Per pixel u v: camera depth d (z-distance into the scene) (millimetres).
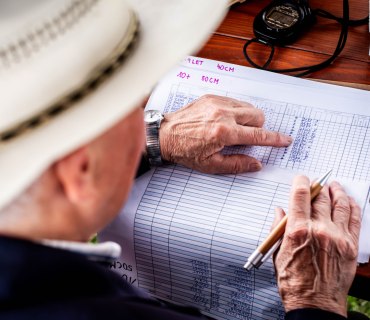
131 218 954
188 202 952
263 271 901
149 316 605
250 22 1153
